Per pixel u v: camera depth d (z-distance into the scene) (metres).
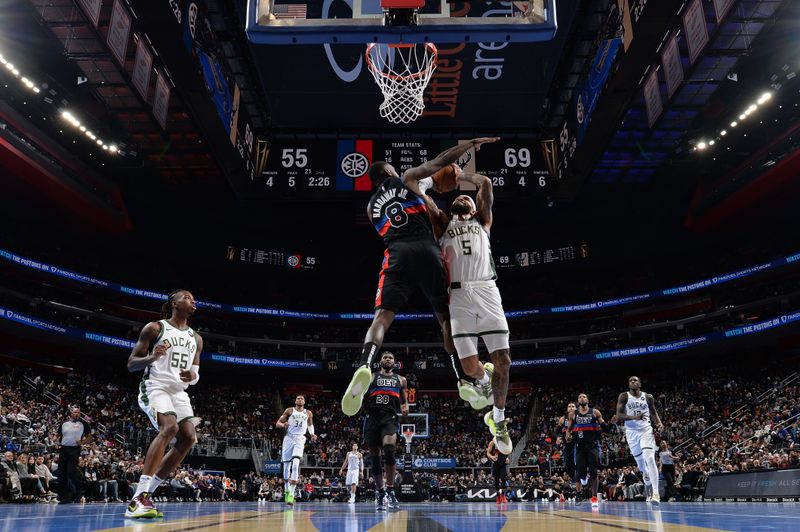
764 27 20.94
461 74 29.06
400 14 10.69
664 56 24.09
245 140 28.80
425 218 5.30
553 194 29.83
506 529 3.81
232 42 26.50
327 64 28.78
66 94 28.41
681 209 40.88
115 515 6.83
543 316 47.34
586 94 26.09
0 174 31.52
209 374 45.75
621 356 42.22
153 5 19.55
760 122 31.14
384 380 10.84
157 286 45.25
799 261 36.41
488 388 5.50
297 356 47.53
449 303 5.32
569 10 24.94
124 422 33.03
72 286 40.19
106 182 38.00
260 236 48.44
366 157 29.09
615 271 48.34
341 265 49.94
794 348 37.53
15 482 15.11
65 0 19.62
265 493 29.19
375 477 10.91
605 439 32.75
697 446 29.75
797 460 19.91
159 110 25.55
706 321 42.22
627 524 4.45
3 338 35.56
